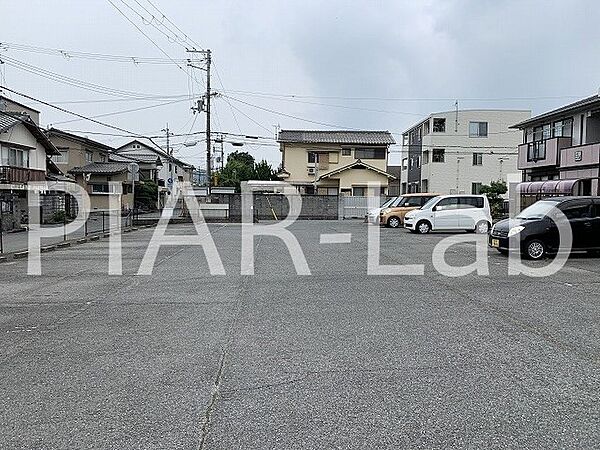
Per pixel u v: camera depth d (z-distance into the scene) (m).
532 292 7.93
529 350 4.94
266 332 5.64
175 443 3.12
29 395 3.89
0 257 12.38
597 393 3.86
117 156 50.25
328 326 5.89
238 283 8.94
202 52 30.66
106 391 3.96
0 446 3.09
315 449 3.04
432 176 41.44
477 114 41.31
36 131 25.62
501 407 3.61
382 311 6.65
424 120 43.62
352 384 4.07
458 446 3.06
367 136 44.38
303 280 9.20
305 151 42.94
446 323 6.00
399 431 3.26
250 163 66.75
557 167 24.11
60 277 9.86
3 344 5.29
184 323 6.09
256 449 3.04
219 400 3.76
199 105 31.80
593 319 6.17
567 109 23.28
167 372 4.38
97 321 6.24
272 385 4.05
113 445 3.10
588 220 11.95
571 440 3.13
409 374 4.29
